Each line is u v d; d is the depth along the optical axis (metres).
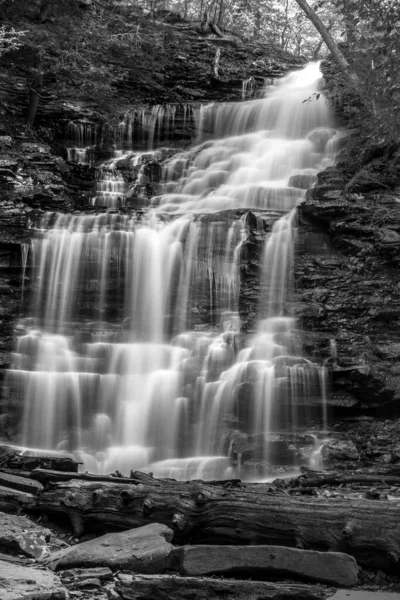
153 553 5.79
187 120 23.61
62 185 18.03
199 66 26.86
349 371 12.45
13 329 13.96
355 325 13.77
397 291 13.99
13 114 21.73
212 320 14.59
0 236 14.87
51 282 14.78
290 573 5.63
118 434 12.55
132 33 23.39
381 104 13.43
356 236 14.81
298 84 25.55
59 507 6.93
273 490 7.91
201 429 12.42
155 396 12.71
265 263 14.72
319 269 14.62
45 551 6.20
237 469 11.45
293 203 18.14
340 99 21.75
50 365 13.21
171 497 6.50
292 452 11.65
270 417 12.24
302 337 13.19
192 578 5.40
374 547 5.68
